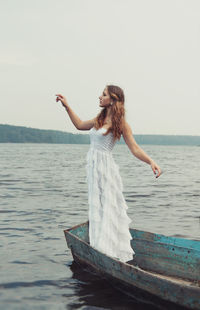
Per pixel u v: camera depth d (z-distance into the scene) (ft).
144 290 14.23
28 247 22.24
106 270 15.84
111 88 15.08
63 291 15.67
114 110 15.01
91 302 14.61
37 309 13.91
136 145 15.01
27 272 17.93
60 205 39.06
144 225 29.60
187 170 113.70
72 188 57.00
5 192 50.42
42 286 16.21
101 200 15.62
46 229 27.07
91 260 16.70
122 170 108.58
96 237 15.69
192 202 43.93
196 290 12.42
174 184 67.77
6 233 25.57
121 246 15.88
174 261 17.19
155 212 36.17
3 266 18.74
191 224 30.19
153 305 14.29
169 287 13.17
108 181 15.49
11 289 15.83
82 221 30.35
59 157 208.44
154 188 59.77
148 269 18.04
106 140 15.37
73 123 16.56
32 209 35.96
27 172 91.71
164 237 17.76
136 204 41.60
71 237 17.84
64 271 18.13
